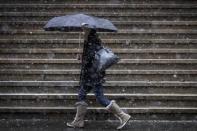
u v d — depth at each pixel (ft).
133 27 41.70
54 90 35.29
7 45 39.50
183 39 39.81
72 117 33.60
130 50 38.40
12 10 43.47
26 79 36.29
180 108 33.88
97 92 31.19
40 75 36.32
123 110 33.58
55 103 34.32
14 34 40.52
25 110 33.50
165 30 40.75
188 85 35.29
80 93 31.27
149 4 43.88
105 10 43.75
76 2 44.60
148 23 41.63
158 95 34.47
